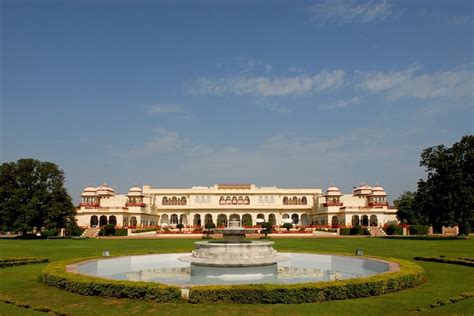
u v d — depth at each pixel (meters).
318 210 92.56
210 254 21.78
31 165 62.62
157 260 27.91
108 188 91.06
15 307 14.01
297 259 28.23
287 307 13.55
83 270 21.91
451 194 57.47
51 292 16.22
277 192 99.88
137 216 85.94
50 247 40.53
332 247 40.81
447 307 13.72
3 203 59.97
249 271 21.08
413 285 17.41
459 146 58.34
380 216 81.38
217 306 13.60
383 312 13.06
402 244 44.72
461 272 21.80
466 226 58.41
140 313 12.93
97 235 69.56
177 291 14.37
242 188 100.81
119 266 25.34
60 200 64.38
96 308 13.64
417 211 62.84
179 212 98.44
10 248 38.84
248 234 69.62
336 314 12.80
